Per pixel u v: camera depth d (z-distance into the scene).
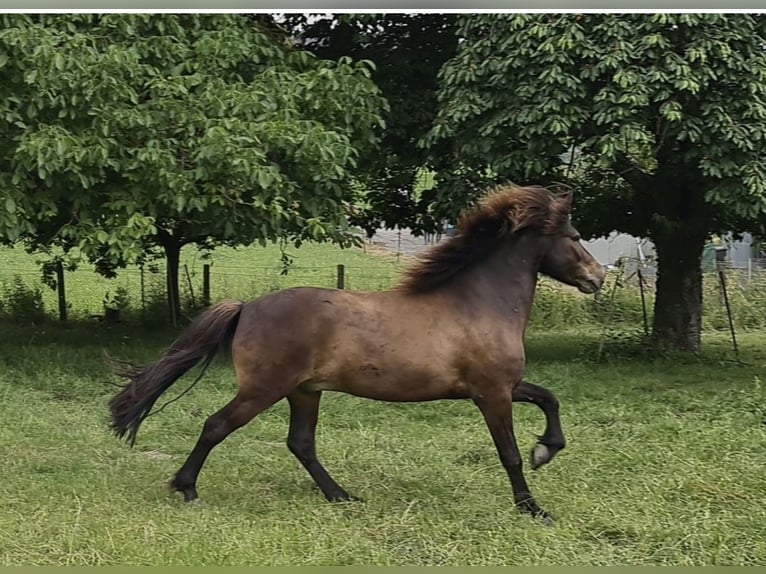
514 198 5.88
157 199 9.73
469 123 10.11
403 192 13.45
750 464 6.62
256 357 5.57
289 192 9.98
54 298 17.44
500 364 5.63
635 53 9.12
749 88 9.06
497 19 9.66
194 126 9.65
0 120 9.47
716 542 5.07
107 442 7.40
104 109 9.44
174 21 10.28
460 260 5.77
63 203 10.60
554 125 9.23
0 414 8.18
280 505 5.76
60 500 5.69
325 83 10.24
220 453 7.12
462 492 6.07
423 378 5.58
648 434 7.70
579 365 11.21
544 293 16.95
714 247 19.56
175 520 5.34
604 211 12.64
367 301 5.70
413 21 11.86
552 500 5.87
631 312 16.66
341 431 7.96
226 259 22.94
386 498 5.94
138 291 18.16
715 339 15.09
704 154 9.41
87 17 10.00
